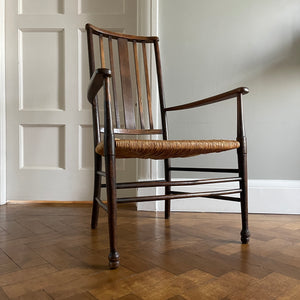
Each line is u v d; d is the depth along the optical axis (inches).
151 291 30.8
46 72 76.7
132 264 38.0
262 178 68.5
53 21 75.9
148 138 69.8
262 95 68.4
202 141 41.2
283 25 68.0
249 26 68.6
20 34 76.6
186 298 29.3
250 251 42.8
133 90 73.1
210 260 39.4
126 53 57.2
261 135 68.4
